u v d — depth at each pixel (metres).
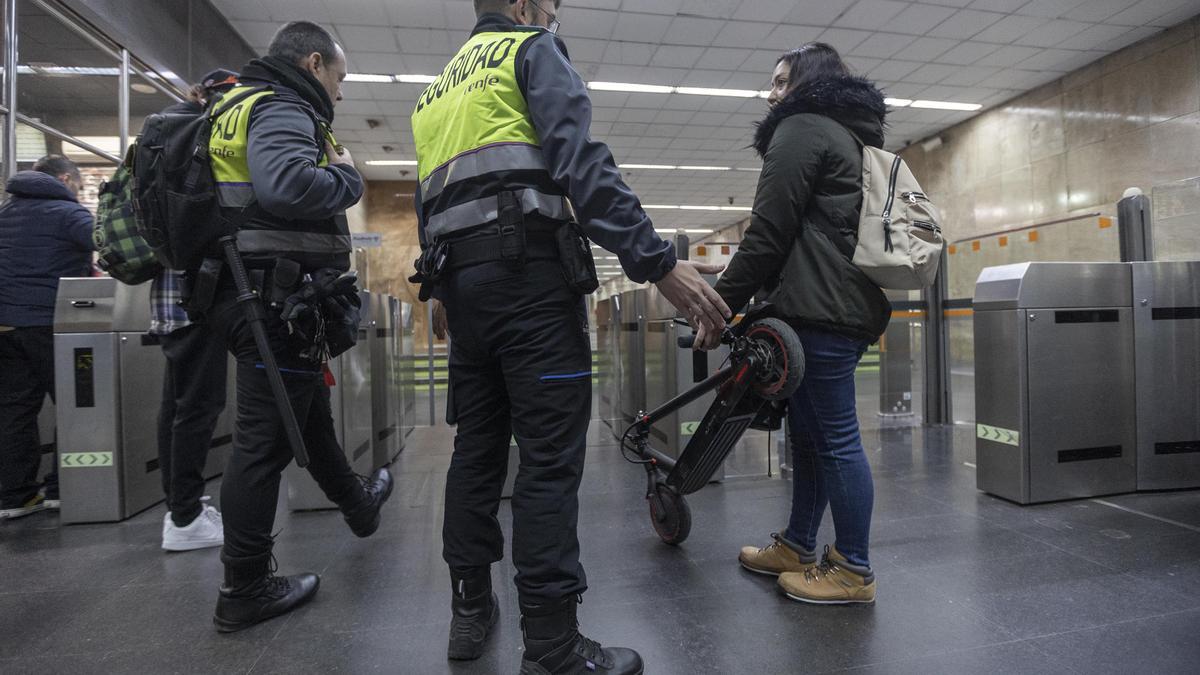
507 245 1.23
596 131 11.07
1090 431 2.81
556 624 1.26
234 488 1.60
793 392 1.61
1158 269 2.93
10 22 3.88
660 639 1.55
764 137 1.81
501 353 1.32
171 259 1.57
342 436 2.93
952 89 9.57
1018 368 2.71
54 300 2.82
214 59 6.93
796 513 1.93
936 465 3.47
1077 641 1.50
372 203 14.64
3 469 2.78
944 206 11.66
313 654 1.50
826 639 1.54
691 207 17.95
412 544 2.29
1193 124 7.45
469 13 6.91
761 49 7.89
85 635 1.62
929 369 4.88
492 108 1.29
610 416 5.27
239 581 1.62
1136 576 1.90
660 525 2.25
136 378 2.84
